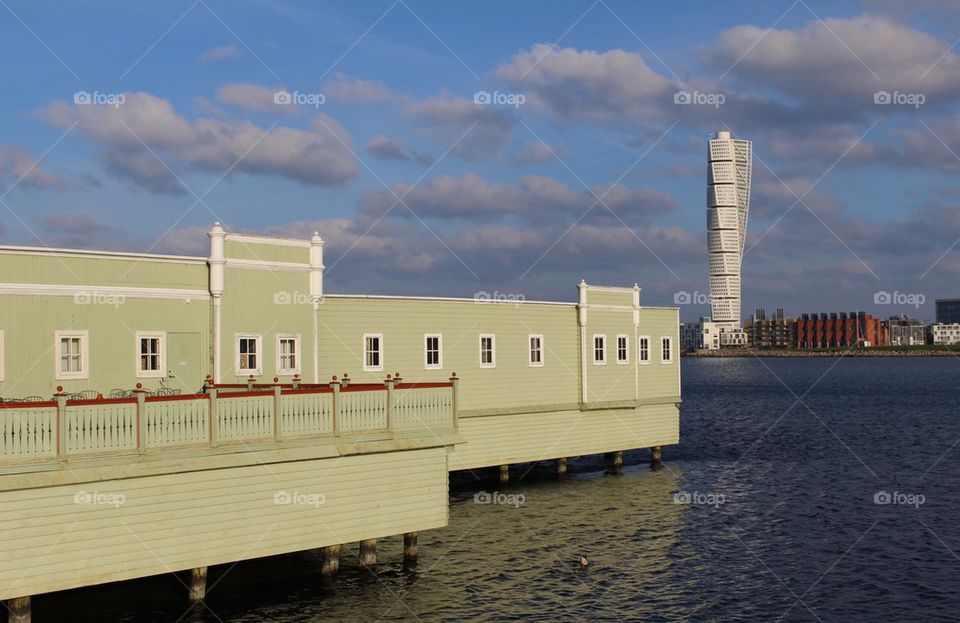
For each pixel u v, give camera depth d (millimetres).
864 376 198125
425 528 25125
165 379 26406
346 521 23438
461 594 25328
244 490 21484
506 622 23234
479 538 32094
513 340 39625
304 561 27422
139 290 25891
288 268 30281
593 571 28203
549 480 45062
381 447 23938
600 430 43625
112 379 25156
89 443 19031
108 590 24312
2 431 17891
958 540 32906
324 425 23016
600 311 43375
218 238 27688
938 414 92000
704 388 159250
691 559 29969
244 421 21484
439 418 25641
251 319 28859
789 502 39938
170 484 20281
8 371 22984
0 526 17984
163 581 25156
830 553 30953
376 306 34375
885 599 25984
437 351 36594
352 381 33500
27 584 18297
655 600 25516
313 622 22562
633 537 32844
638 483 44500
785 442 65375
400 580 26312
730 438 68625
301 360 30641
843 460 54500
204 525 20812
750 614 24547
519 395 39750
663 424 47000
